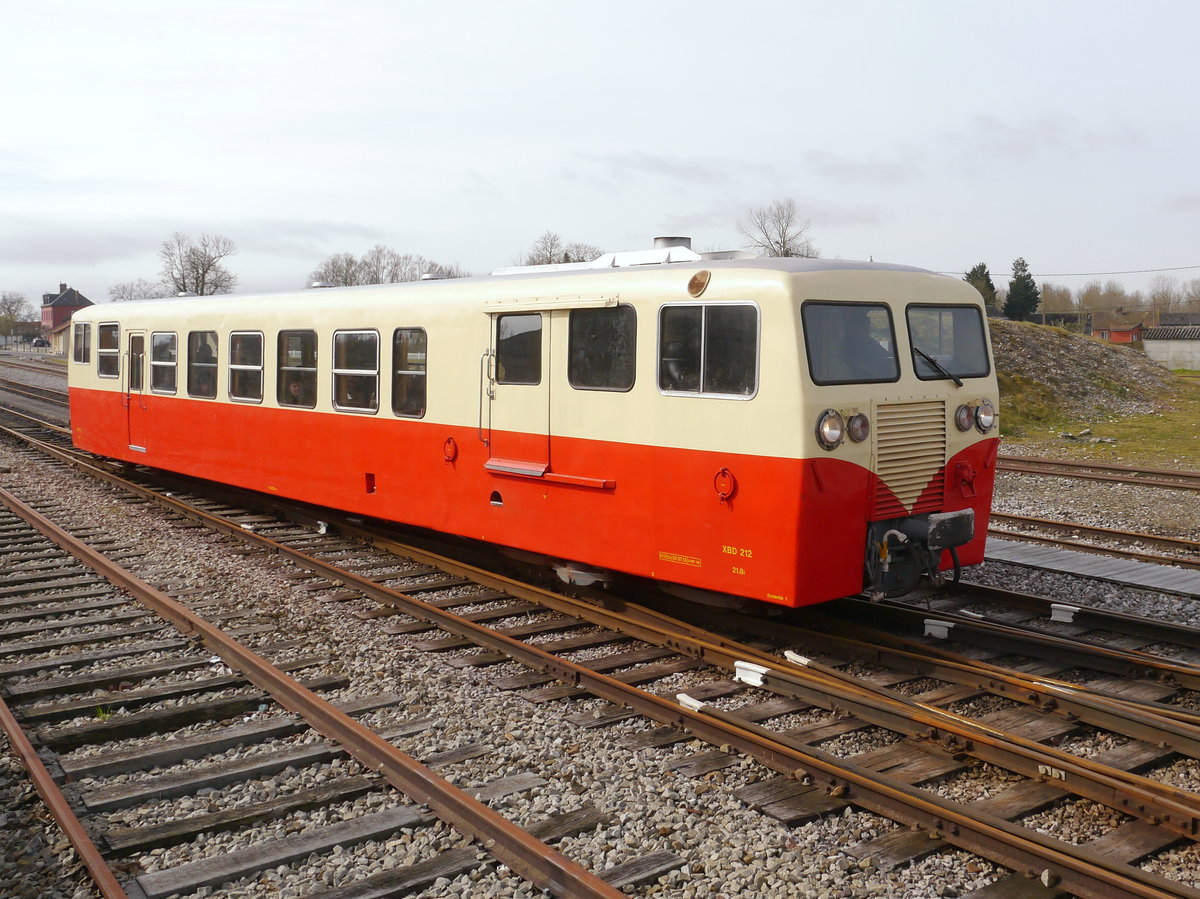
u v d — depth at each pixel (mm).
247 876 4398
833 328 7004
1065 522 12852
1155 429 25547
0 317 141125
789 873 4387
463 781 5258
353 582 9305
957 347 8008
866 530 7195
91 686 6695
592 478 8062
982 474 8070
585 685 6781
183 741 5801
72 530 11820
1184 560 10656
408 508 9992
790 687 6578
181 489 15188
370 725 6090
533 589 8922
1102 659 7016
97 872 4172
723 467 7109
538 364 8500
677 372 7398
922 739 5789
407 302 9820
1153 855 4609
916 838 4723
